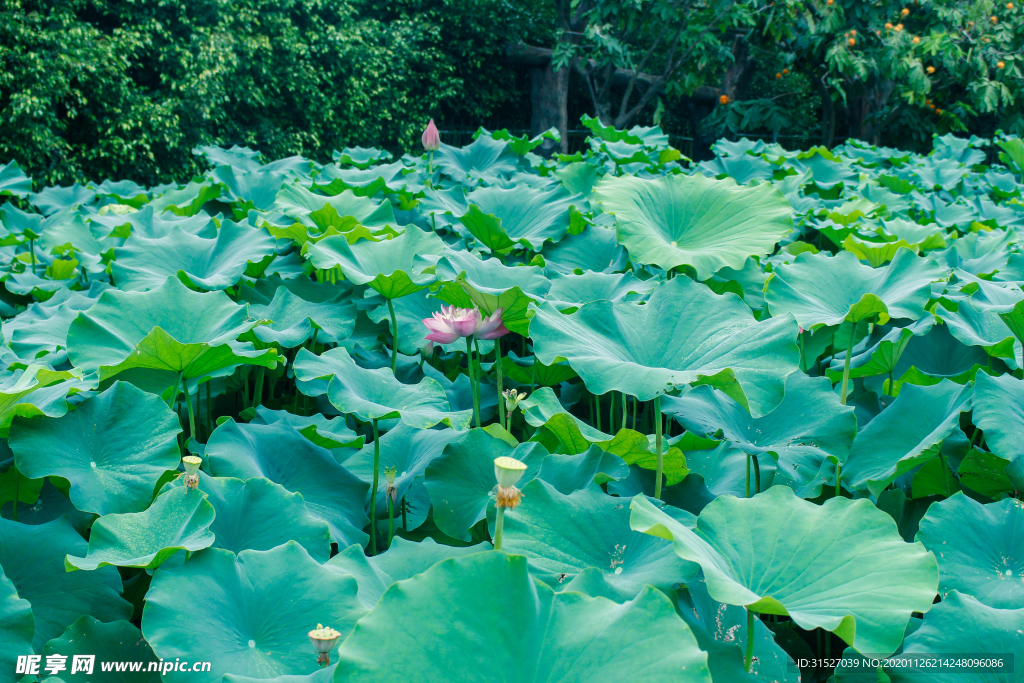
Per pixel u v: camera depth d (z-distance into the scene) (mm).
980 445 2070
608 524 1377
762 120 14055
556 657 975
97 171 12023
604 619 1015
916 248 2557
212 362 1808
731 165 5293
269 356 1829
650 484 1724
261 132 13383
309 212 2967
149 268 2586
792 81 17172
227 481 1497
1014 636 1167
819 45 12742
